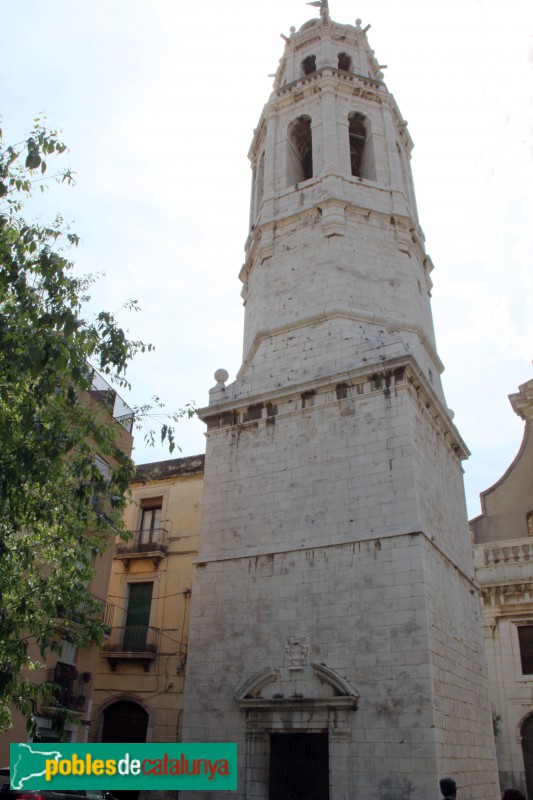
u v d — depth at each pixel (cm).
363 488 1894
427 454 2027
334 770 1591
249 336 2581
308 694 1705
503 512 3328
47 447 1158
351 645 1708
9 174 1284
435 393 2139
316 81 2944
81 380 1109
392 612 1691
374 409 1984
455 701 1734
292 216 2589
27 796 1390
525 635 2809
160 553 2836
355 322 2269
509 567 2931
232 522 2075
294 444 2081
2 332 1073
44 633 1316
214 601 1975
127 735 2594
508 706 2702
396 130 3098
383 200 2631
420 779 1490
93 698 2664
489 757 1931
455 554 2086
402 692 1593
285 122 2948
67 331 1084
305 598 1831
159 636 2708
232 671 1848
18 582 1304
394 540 1770
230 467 2173
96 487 1288
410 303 2416
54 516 1366
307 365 2216
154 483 3100
